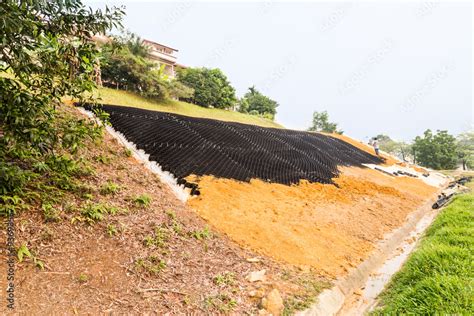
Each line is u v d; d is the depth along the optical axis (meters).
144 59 16.95
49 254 3.33
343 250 6.04
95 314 2.90
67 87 4.01
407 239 7.81
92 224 4.00
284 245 5.49
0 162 3.59
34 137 3.41
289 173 9.65
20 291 2.82
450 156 29.56
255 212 6.37
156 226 4.53
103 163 5.84
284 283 4.37
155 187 5.93
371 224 7.87
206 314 3.35
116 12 3.75
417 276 4.75
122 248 3.86
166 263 3.91
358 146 22.25
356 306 4.59
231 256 4.68
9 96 3.33
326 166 12.45
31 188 4.12
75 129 4.18
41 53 3.61
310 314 3.85
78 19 3.52
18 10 2.90
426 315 3.64
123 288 3.31
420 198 12.27
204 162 7.90
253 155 10.12
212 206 6.00
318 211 7.48
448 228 6.72
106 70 14.99
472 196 10.40
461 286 3.94
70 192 4.47
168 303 3.32
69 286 3.09
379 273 5.74
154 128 8.86
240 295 3.84
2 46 2.98
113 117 8.42
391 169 17.72
